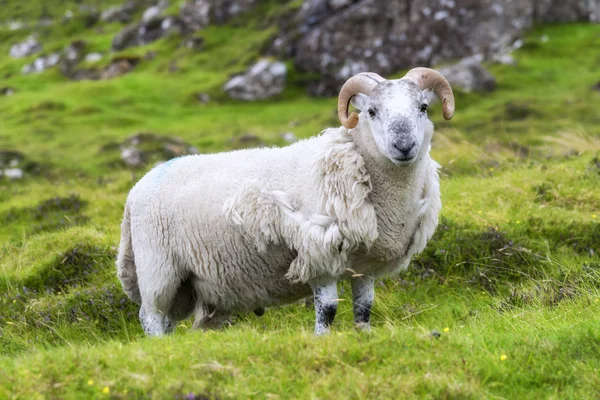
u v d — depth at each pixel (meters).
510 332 7.27
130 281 8.93
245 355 6.37
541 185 12.44
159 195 8.28
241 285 8.08
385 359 6.29
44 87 54.69
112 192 17.91
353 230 7.37
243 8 57.59
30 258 11.91
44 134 36.06
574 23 48.34
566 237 10.52
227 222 7.85
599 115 31.61
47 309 9.88
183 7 58.47
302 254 7.47
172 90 46.78
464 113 34.41
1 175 25.48
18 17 89.50
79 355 6.35
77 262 11.29
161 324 8.51
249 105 44.16
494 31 45.88
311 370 6.12
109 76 54.34
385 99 7.32
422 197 7.77
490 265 9.98
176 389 5.75
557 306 8.38
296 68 47.81
